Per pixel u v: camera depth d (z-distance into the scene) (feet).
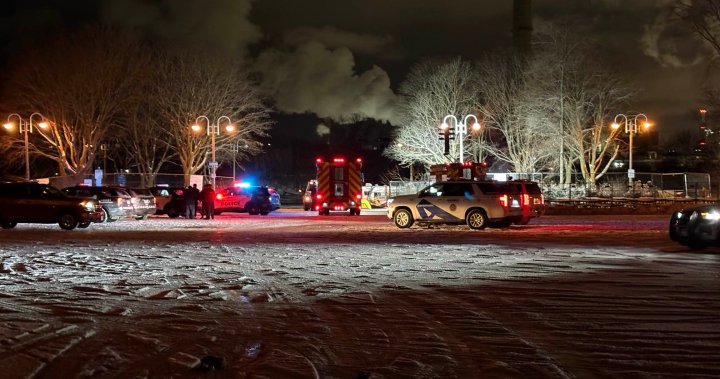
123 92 183.01
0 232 82.33
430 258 50.75
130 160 232.94
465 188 84.69
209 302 32.60
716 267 44.45
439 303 32.22
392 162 337.11
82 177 178.29
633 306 31.01
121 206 110.11
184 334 25.89
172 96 189.88
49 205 87.51
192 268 45.32
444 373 20.72
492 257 51.16
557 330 26.37
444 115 209.05
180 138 194.49
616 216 122.21
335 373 20.75
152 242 66.59
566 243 62.90
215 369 20.97
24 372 20.72
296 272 43.16
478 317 28.96
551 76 184.85
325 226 94.17
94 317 28.99
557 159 202.39
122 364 21.61
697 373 20.52
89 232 82.33
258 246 61.62
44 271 43.75
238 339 25.12
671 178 198.70
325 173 130.82
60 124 177.58
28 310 30.53
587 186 171.32
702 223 54.34
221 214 147.23
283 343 24.52
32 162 203.72
